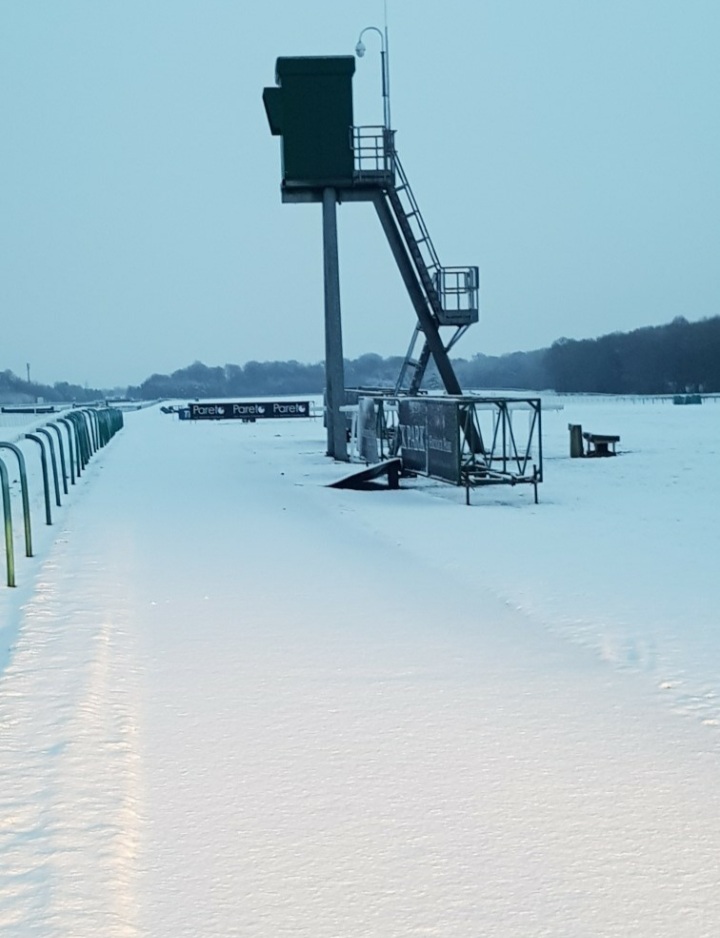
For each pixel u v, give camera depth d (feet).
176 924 12.04
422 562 37.70
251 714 19.63
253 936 11.78
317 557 38.81
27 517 40.98
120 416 194.18
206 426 205.26
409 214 88.28
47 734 18.34
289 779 16.33
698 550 40.65
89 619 27.89
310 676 22.30
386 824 14.64
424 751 17.54
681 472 79.20
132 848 13.96
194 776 16.48
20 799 15.42
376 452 81.20
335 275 91.76
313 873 13.23
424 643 25.23
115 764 16.85
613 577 34.50
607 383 570.87
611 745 17.80
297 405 236.84
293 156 87.45
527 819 14.75
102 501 61.11
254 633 26.35
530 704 20.20
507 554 39.73
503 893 12.66
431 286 86.58
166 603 30.27
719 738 18.12
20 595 32.45
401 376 94.02
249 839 14.20
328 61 87.20
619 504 58.18
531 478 59.11
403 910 12.29
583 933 11.75
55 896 12.56
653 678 22.04
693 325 547.90
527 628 26.89
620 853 13.69
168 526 48.44
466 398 62.69
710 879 12.96
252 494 64.39
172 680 22.04
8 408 326.85
